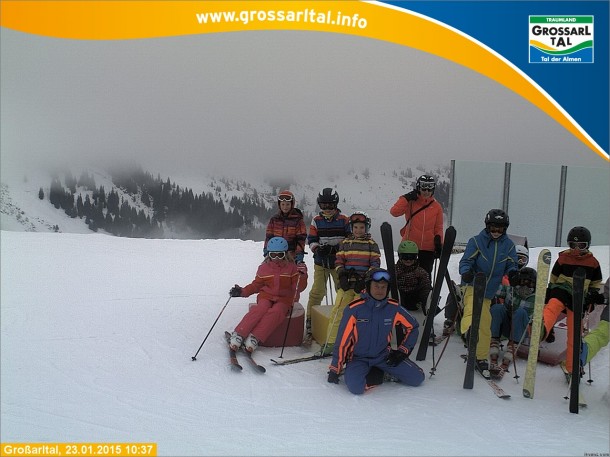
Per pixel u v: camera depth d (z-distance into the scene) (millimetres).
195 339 5406
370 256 5059
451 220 9562
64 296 6680
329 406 4156
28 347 5070
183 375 4613
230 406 4113
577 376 4133
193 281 7711
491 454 3504
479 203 9492
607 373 4941
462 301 5324
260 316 5035
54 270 7895
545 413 4125
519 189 9523
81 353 4980
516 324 4941
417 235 5754
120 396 4223
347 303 4996
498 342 5148
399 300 5410
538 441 3684
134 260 8828
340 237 5578
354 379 4367
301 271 5301
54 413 3939
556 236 9766
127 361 4844
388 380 4652
